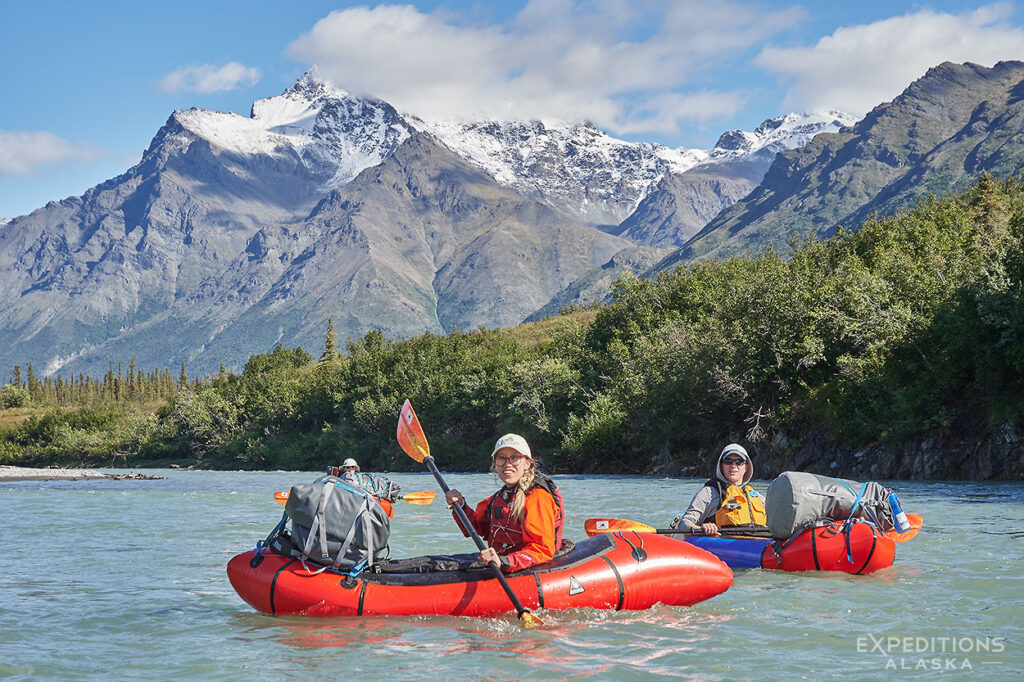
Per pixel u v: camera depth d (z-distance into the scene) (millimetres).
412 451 10219
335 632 7418
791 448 37062
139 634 7664
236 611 8609
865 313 37062
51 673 6418
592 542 8398
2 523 19031
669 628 7395
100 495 31375
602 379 53219
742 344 39750
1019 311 29844
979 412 31547
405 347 81500
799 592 8867
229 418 89562
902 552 11656
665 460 43844
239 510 23062
